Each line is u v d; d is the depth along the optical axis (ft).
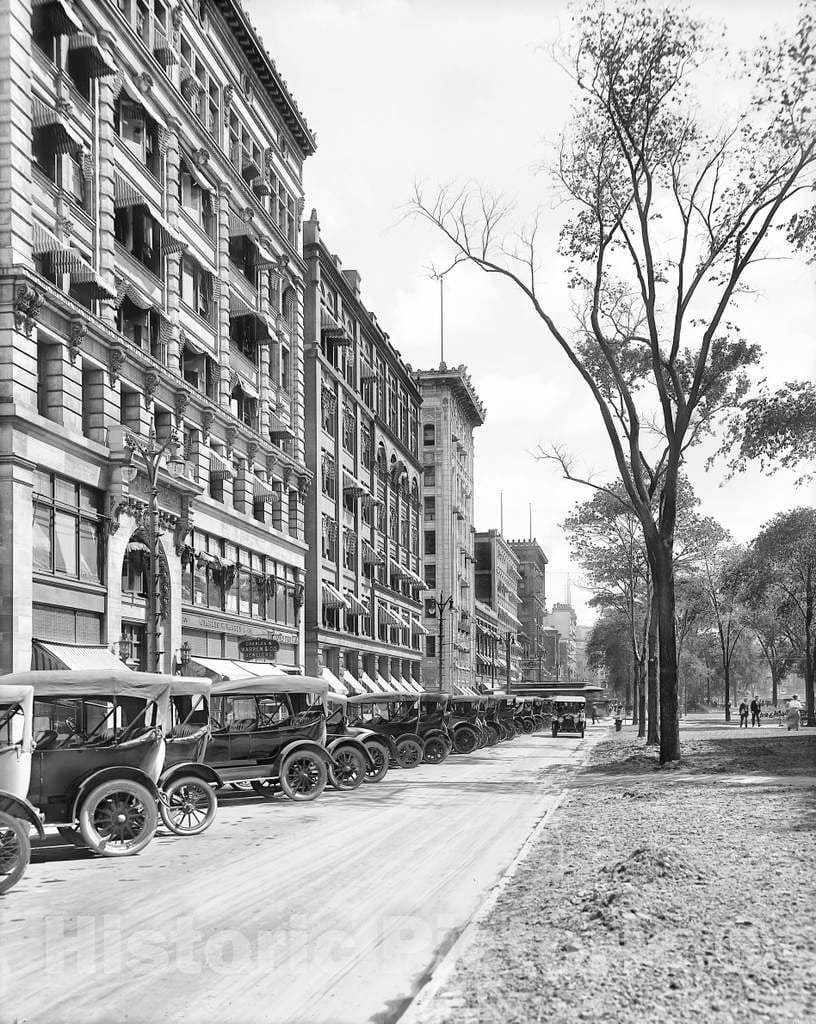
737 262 87.51
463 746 127.65
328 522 193.26
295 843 48.16
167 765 55.26
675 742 92.48
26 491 85.25
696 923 25.80
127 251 110.01
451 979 23.26
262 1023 21.48
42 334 90.89
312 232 187.52
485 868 40.29
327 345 196.34
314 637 178.50
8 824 37.29
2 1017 22.08
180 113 124.57
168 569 115.65
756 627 306.55
